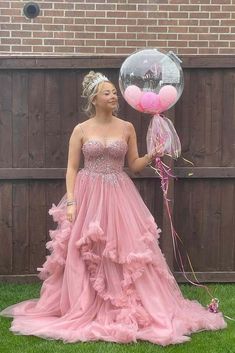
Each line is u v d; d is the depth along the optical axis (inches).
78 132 182.7
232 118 220.8
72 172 183.8
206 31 243.1
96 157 180.7
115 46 241.6
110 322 171.3
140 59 173.8
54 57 214.7
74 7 238.7
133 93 174.1
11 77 216.7
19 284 224.4
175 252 225.6
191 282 224.8
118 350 158.1
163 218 221.9
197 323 175.2
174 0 241.0
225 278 227.3
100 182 180.1
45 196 223.1
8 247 224.7
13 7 237.6
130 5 239.9
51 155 220.5
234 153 221.9
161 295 177.3
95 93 179.3
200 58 216.1
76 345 161.5
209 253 227.0
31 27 239.1
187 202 224.2
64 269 181.6
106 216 177.3
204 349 159.9
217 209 225.1
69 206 179.5
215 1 241.9
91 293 175.8
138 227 179.8
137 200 184.5
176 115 219.8
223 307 197.2
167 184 201.6
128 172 219.0
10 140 219.3
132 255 172.4
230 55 217.6
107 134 181.9
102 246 175.8
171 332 164.7
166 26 242.1
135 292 174.2
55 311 183.2
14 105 217.8
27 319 180.1
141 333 166.2
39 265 226.1
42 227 224.2
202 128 220.7
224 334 171.9
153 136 178.2
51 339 166.2
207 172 221.1
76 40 240.2
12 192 222.4
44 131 219.5
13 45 239.6
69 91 217.9
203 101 219.6
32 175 219.9
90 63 215.3
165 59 173.5
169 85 173.5
